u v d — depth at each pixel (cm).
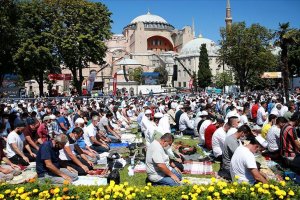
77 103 2775
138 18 14912
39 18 4703
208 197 608
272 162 1092
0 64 4328
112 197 629
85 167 1020
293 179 888
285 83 3700
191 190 644
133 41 13775
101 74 11369
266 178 775
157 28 14238
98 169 1077
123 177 995
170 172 815
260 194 623
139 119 1980
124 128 2067
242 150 748
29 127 1212
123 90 7331
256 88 8650
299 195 627
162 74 10606
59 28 4725
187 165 1068
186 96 4647
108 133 1588
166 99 3481
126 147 1439
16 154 1095
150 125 1220
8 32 2616
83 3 4938
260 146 768
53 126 1594
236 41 5997
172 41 14600
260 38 6006
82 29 4869
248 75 6894
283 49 3728
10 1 2566
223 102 2716
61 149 959
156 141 838
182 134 1777
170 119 2012
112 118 1981
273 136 1146
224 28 6172
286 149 1070
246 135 902
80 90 5222
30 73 4928
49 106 2330
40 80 5322
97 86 7462
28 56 4450
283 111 1820
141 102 3219
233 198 620
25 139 1189
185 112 1811
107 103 3109
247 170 743
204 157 1199
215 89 8606
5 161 1023
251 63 6028
